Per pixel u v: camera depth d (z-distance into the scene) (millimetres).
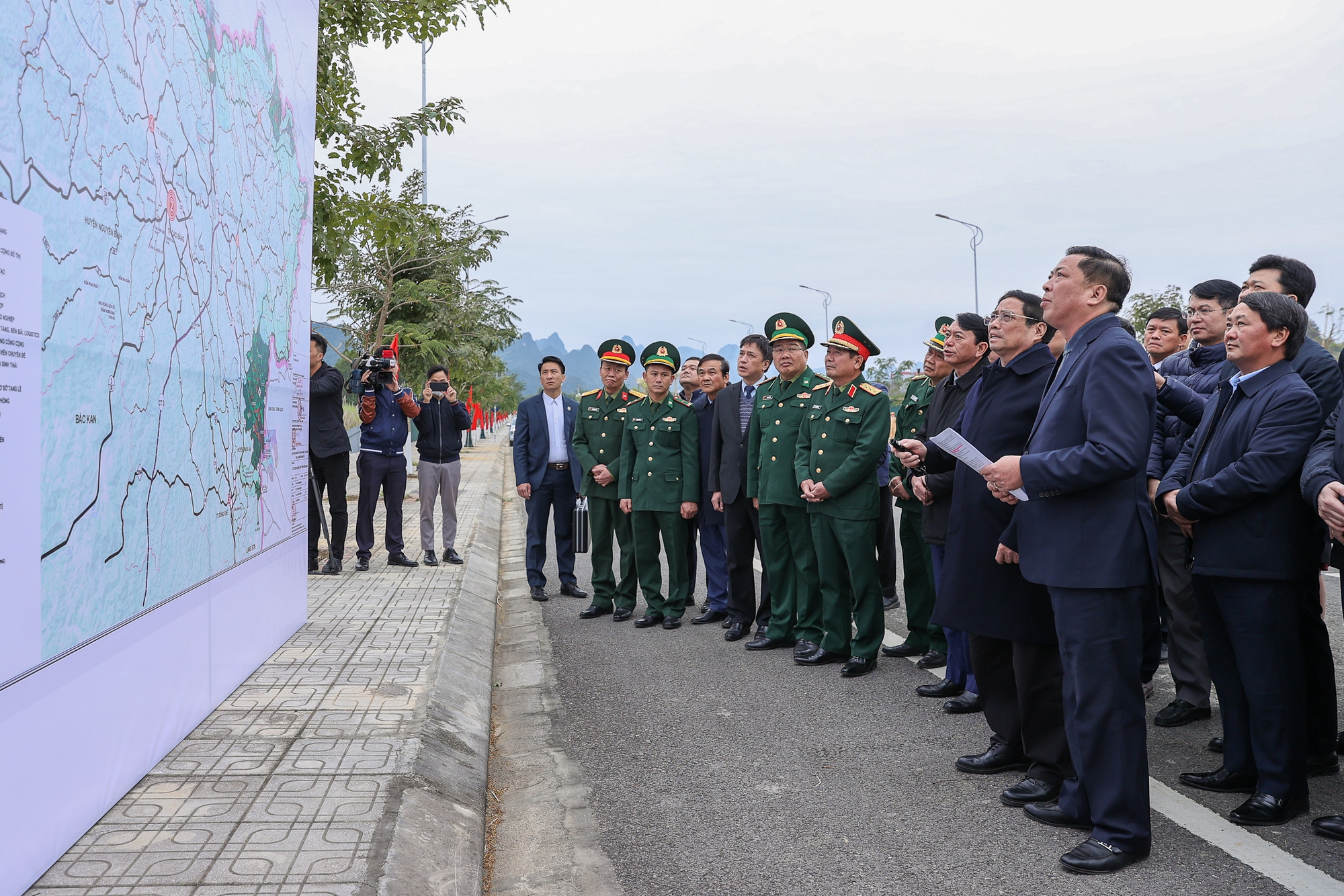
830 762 4246
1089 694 3174
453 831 3338
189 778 3500
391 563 8953
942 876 3100
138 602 3424
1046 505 3289
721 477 6848
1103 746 3160
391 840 3000
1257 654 3482
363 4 8211
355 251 14445
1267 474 3385
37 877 2682
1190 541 3826
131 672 3369
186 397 3916
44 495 2713
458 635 6145
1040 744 3693
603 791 3984
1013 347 4082
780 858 3270
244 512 4797
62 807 2846
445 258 16969
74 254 2887
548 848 3453
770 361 6840
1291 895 2912
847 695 5297
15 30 2537
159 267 3600
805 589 6223
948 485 5031
